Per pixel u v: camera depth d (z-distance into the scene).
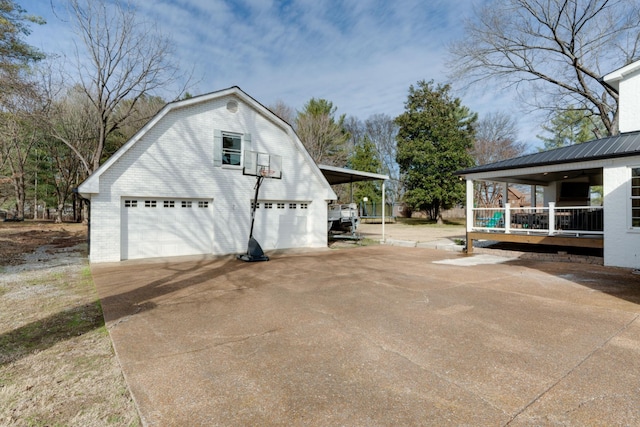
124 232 10.63
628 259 8.78
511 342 3.87
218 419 2.45
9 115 15.86
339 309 5.25
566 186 16.31
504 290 6.47
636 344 3.80
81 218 31.31
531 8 18.34
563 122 29.34
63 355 3.63
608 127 18.83
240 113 12.62
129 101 23.55
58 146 26.23
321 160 31.91
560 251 11.21
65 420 2.48
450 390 2.82
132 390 2.85
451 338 4.00
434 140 29.28
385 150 43.44
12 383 3.02
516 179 14.47
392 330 4.28
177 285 7.07
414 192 29.22
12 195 31.97
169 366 3.30
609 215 9.12
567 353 3.56
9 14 14.91
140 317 4.89
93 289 6.69
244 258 10.54
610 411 2.52
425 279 7.60
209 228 12.07
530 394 2.76
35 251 12.48
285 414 2.50
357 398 2.71
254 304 5.57
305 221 14.39
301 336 4.10
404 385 2.91
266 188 13.15
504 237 11.52
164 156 11.12
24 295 6.21
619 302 5.57
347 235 17.75
